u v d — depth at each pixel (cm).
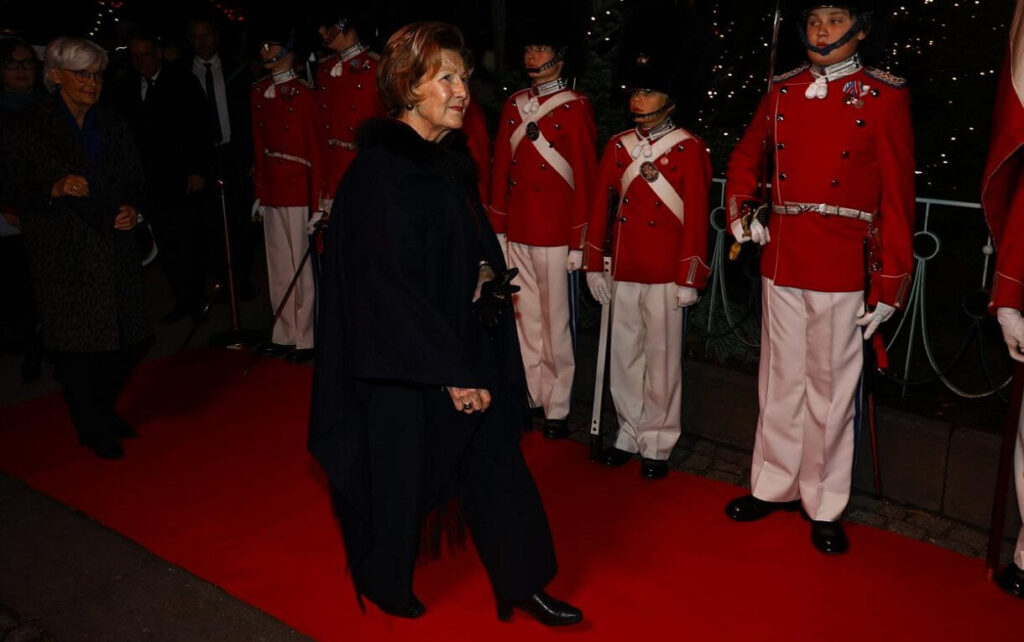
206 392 538
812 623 328
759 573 358
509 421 319
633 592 346
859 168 344
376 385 301
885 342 509
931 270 625
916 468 402
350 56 520
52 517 404
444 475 310
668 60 389
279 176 566
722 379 461
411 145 288
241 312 643
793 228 361
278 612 338
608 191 420
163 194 620
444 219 291
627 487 426
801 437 389
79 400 448
